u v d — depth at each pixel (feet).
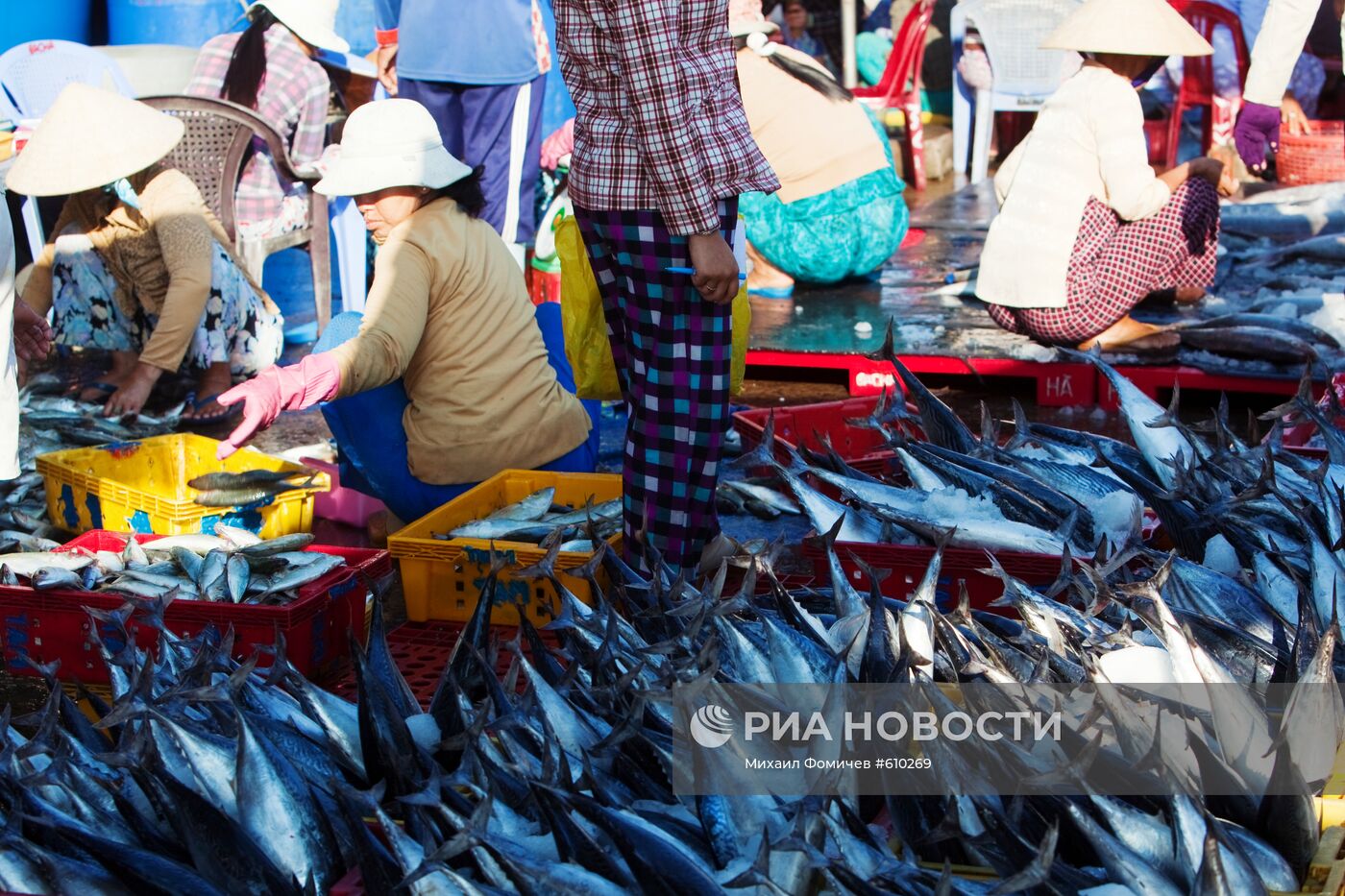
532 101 20.02
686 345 9.62
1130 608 7.86
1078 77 18.86
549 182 22.15
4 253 13.23
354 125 13.02
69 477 13.70
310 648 10.22
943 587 10.37
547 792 6.34
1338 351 17.67
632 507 10.10
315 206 21.24
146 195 18.26
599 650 7.91
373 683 7.35
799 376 20.65
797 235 22.74
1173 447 11.71
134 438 17.39
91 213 18.52
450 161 13.21
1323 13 27.53
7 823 6.81
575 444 14.08
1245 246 22.76
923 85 38.52
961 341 19.60
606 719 7.63
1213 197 18.47
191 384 19.79
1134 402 11.96
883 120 33.83
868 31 38.88
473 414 13.34
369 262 24.81
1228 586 9.10
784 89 22.61
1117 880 6.28
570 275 12.30
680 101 8.77
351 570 10.77
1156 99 31.01
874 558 10.40
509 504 13.12
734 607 8.18
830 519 11.09
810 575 11.10
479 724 6.88
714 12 9.02
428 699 9.82
